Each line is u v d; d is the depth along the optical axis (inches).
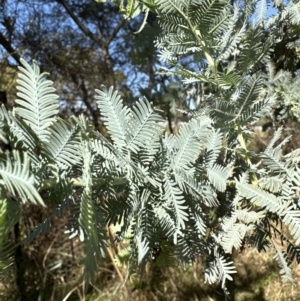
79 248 34.4
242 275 28.6
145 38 23.0
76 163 8.1
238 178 12.2
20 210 7.3
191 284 29.1
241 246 12.9
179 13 10.9
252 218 11.3
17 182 6.1
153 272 30.2
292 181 10.5
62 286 31.8
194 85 22.6
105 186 9.0
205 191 10.3
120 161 9.2
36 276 32.3
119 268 29.5
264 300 26.2
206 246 11.8
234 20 12.4
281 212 10.2
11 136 7.4
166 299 28.4
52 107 7.9
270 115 18.5
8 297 30.9
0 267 7.2
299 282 25.3
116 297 28.8
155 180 9.7
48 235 34.3
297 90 15.6
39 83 7.9
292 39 16.8
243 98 10.5
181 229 10.4
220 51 11.9
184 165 9.9
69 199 8.2
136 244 9.5
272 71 16.2
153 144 9.7
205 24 11.1
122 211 9.3
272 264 28.9
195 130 10.0
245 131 12.1
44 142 7.8
